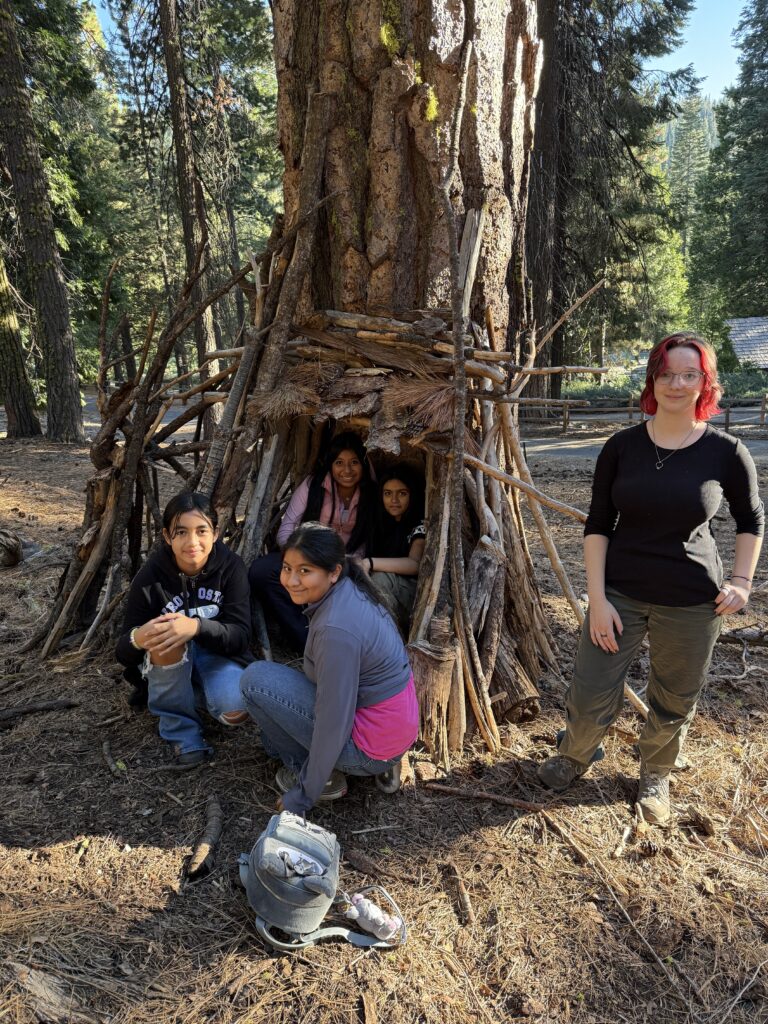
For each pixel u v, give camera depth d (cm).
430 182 332
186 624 267
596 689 253
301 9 346
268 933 205
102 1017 182
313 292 362
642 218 2002
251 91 1891
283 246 352
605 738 316
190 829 251
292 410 333
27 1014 179
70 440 1488
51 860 235
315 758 225
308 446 401
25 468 1150
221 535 343
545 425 1838
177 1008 186
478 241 335
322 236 356
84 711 326
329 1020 183
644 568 237
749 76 3209
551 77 1512
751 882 237
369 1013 185
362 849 244
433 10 316
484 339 343
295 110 357
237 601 296
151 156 1748
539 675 358
